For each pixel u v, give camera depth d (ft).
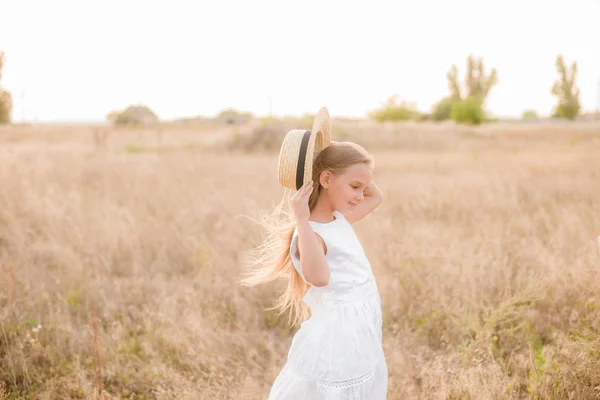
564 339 11.16
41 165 36.78
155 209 24.29
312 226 6.93
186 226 20.63
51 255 18.20
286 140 6.73
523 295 11.91
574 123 197.26
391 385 10.80
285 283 15.15
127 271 17.84
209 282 15.69
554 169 38.24
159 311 14.12
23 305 13.93
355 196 6.95
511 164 42.93
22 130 120.26
